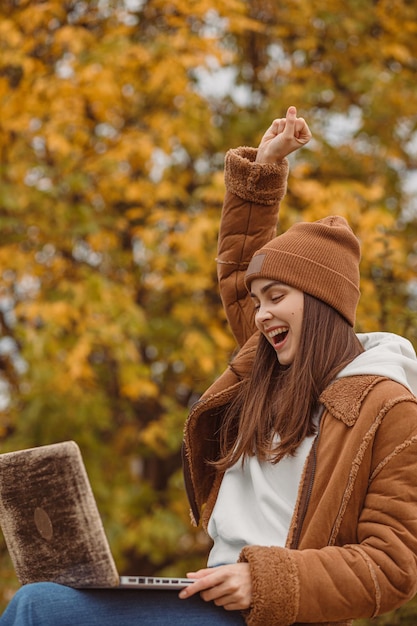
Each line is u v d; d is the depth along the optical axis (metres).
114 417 6.73
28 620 1.92
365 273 5.71
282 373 2.41
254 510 2.29
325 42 6.56
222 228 2.77
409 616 3.38
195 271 6.05
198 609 2.02
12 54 6.14
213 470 2.53
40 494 2.01
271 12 6.61
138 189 6.16
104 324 5.84
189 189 6.55
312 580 1.97
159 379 6.46
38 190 6.06
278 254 2.36
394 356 2.25
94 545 1.96
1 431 6.61
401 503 2.05
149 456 6.80
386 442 2.11
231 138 6.41
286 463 2.25
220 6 6.08
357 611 2.00
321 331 2.32
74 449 1.97
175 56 6.06
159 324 6.21
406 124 6.54
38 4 6.43
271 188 2.71
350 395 2.18
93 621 1.96
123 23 6.52
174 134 6.13
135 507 6.43
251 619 1.97
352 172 6.48
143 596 2.01
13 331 6.50
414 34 6.69
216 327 6.23
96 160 6.18
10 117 6.16
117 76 6.12
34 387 6.02
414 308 5.29
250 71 6.64
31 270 6.23
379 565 2.01
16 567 2.08
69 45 6.05
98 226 6.16
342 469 2.11
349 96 6.62
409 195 6.66
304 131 2.65
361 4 6.48
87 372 5.96
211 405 2.48
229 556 2.26
